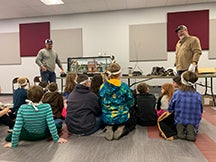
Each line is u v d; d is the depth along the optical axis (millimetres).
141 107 2660
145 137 2211
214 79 5766
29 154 1785
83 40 6438
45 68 4250
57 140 2078
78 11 6129
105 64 5137
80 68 5246
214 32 5676
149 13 6020
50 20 6562
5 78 6922
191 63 3145
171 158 1665
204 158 1664
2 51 6871
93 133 2352
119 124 2279
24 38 6707
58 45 6562
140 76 4473
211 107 4066
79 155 1748
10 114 2662
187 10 5789
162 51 5992
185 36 3221
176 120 2229
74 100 2354
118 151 1824
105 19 6281
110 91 2260
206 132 2396
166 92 2881
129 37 6172
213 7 5656
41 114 1966
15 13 6125
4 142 2127
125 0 5230
